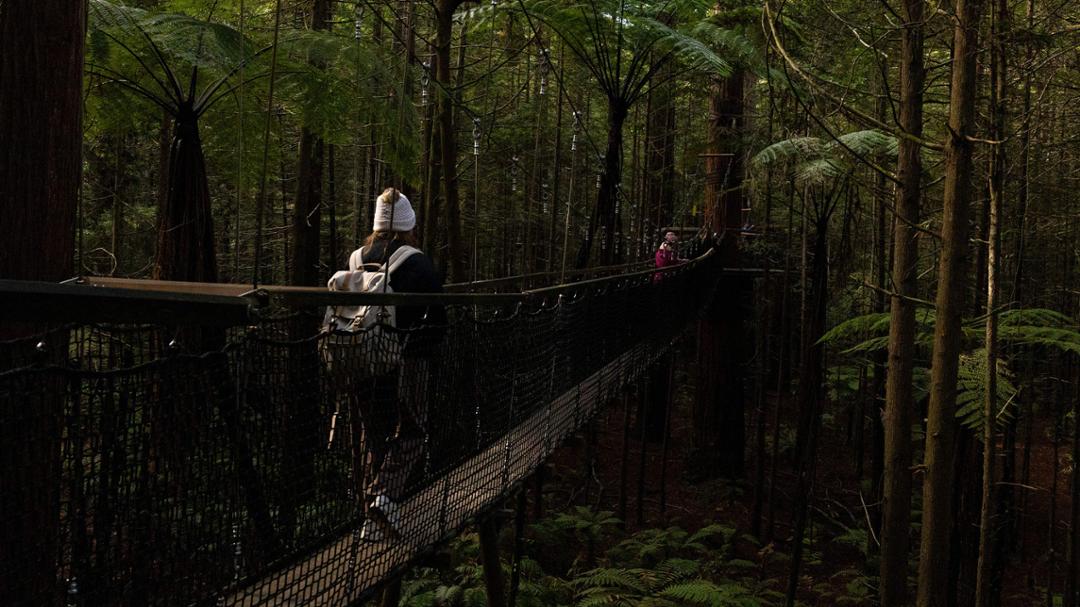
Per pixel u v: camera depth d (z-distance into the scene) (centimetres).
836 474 1398
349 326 302
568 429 525
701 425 1270
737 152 1050
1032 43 434
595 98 1264
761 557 986
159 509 163
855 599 861
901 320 477
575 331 542
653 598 728
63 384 146
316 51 554
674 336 945
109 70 562
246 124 649
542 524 940
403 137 562
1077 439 709
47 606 138
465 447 355
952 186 383
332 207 1018
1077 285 1093
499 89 1233
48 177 229
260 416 198
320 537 239
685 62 782
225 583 189
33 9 226
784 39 677
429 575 718
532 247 1581
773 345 1794
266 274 1259
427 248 691
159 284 221
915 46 461
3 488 129
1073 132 731
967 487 747
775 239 1248
